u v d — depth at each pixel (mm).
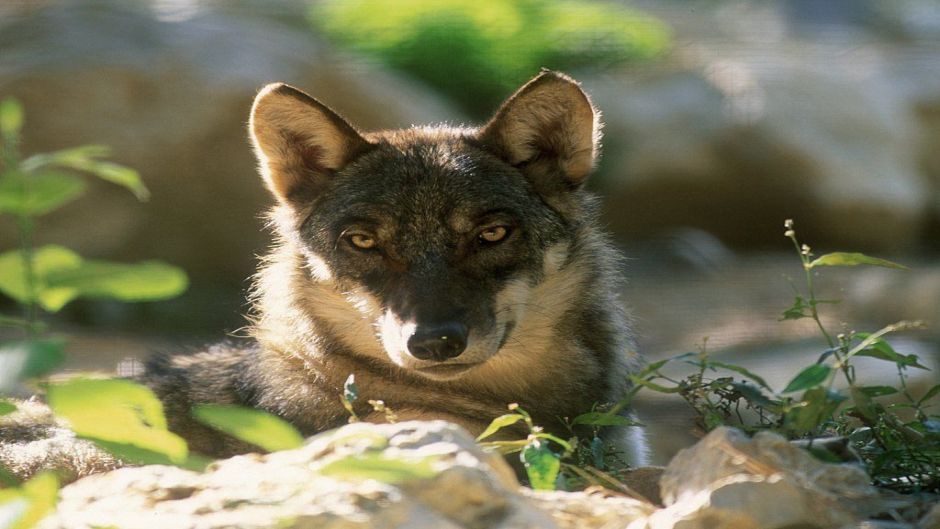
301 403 9453
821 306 29281
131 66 28047
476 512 5184
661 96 39469
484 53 37719
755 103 39031
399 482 5195
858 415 7605
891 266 7719
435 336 8906
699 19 47750
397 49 37469
